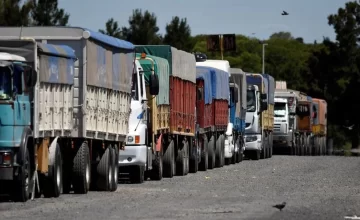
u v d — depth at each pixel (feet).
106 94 183.01
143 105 206.18
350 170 271.69
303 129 502.38
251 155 377.50
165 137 233.96
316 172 258.16
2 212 133.18
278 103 455.22
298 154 493.36
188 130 254.88
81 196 165.68
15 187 149.38
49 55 157.99
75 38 171.22
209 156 288.30
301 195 168.86
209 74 288.92
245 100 357.00
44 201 153.17
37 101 153.48
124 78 195.72
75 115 169.68
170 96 235.20
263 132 388.37
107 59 183.52
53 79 159.33
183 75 252.42
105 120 181.98
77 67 170.50
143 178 211.41
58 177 162.91
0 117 145.07
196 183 207.72
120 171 215.51
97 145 180.65
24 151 148.15
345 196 167.02
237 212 132.57
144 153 204.44
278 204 146.61
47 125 157.99
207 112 281.54
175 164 244.83
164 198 160.45
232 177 233.55
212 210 135.74
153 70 216.95
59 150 163.43
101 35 179.32
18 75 148.15
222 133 306.55
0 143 145.07
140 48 240.94
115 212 132.57
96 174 180.24
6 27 175.42
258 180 218.38
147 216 126.41
